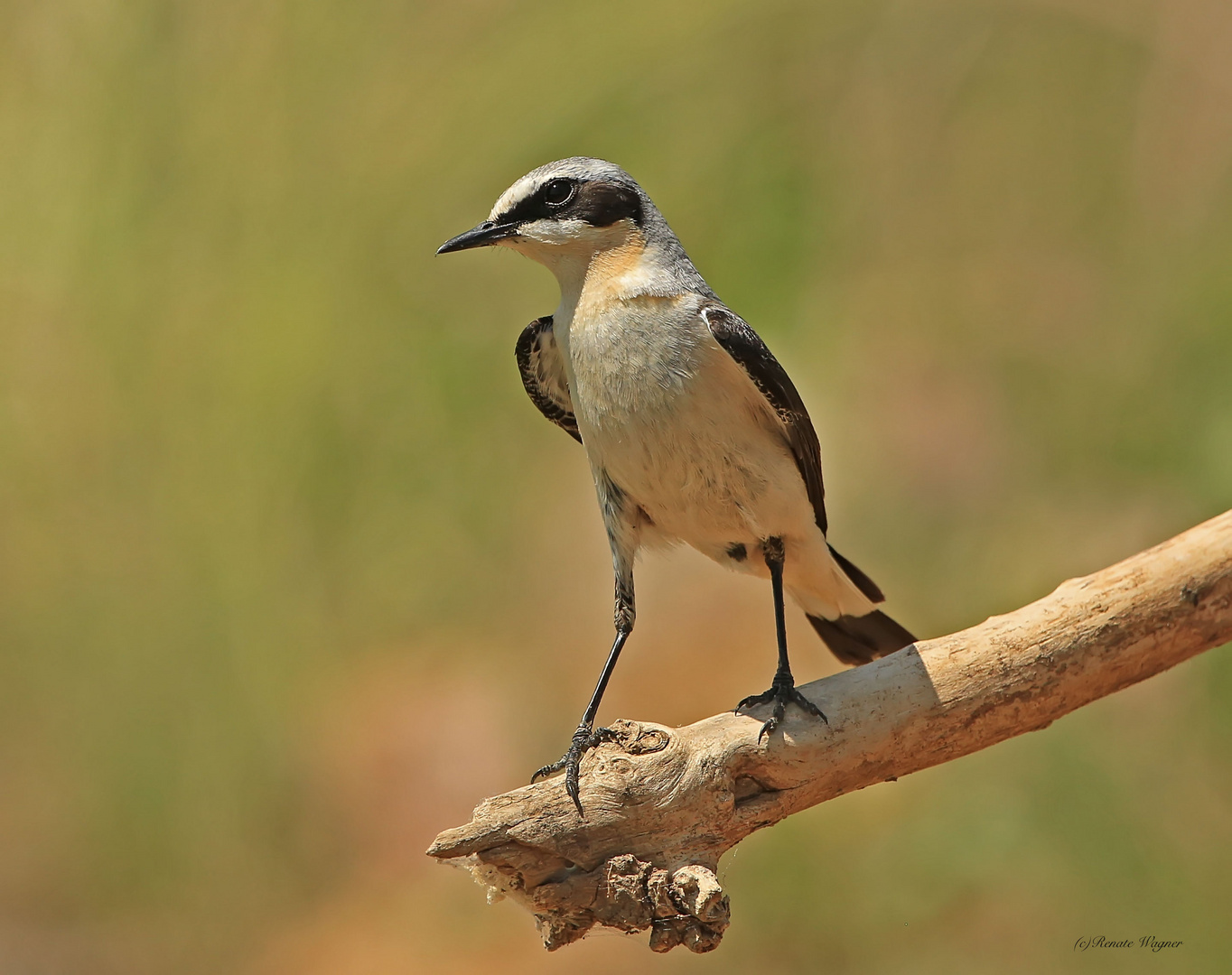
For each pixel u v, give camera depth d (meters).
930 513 12.96
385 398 13.26
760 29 14.32
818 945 9.95
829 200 14.15
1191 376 13.21
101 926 11.30
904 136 14.39
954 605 12.47
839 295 13.96
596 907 5.66
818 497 7.27
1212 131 14.38
